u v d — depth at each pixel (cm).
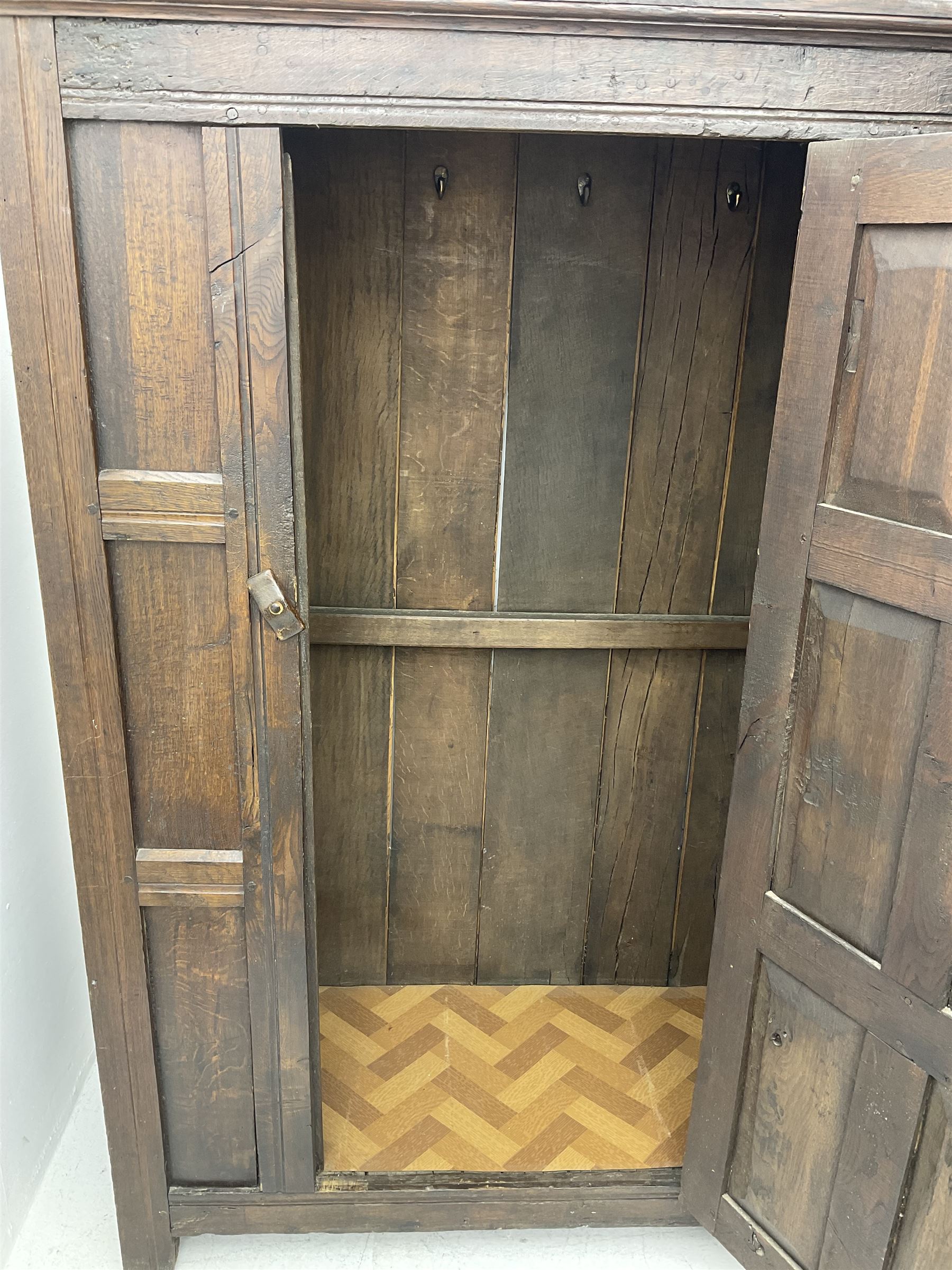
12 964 176
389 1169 175
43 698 187
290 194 126
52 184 121
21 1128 179
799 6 118
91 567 135
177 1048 160
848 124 124
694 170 176
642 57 121
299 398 135
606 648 203
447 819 215
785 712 140
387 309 180
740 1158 161
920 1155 130
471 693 205
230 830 149
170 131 120
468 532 195
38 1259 173
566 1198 173
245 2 114
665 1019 220
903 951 127
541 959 229
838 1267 144
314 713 204
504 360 184
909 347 117
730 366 189
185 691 142
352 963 226
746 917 152
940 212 111
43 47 116
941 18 118
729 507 198
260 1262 173
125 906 151
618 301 183
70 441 130
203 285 126
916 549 118
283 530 136
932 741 120
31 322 125
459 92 121
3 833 173
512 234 177
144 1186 166
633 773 214
